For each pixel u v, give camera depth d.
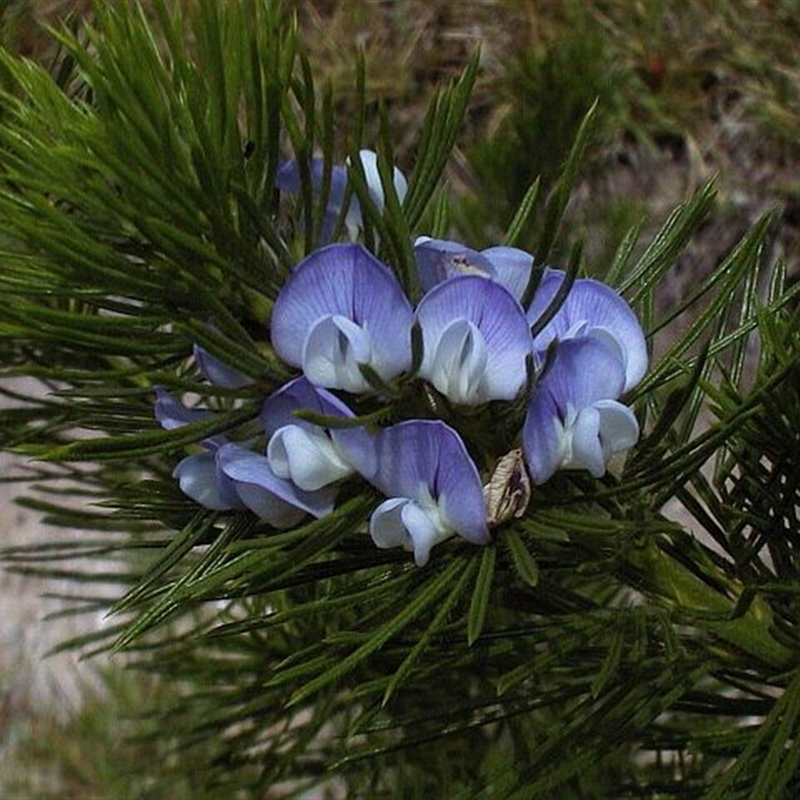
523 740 0.36
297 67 0.68
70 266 0.26
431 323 0.26
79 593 0.81
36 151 0.26
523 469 0.27
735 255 0.29
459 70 0.77
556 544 0.29
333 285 0.26
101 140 0.25
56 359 0.33
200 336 0.26
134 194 0.25
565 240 0.49
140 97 0.25
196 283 0.25
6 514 0.80
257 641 0.39
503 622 0.36
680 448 0.30
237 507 0.28
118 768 0.75
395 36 0.79
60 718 0.79
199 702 0.49
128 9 0.26
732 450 0.31
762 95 0.76
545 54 0.51
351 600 0.27
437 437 0.26
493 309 0.26
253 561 0.26
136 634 0.27
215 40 0.25
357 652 0.26
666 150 0.76
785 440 0.30
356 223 0.28
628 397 0.29
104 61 0.25
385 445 0.26
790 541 0.32
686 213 0.29
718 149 0.76
